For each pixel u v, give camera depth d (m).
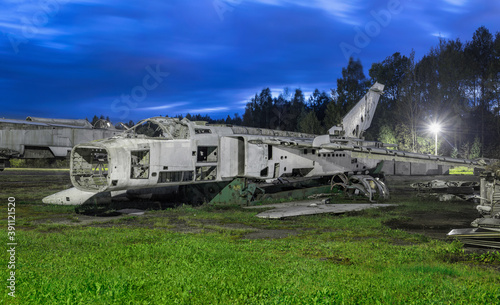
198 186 19.31
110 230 11.80
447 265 7.83
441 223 14.11
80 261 7.39
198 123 18.03
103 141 14.95
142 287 5.48
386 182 33.84
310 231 12.29
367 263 7.93
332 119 57.56
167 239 10.23
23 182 28.09
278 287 5.56
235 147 18.48
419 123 54.41
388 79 63.59
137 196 19.23
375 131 56.88
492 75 54.53
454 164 17.91
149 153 15.37
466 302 5.19
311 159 21.33
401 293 5.61
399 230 12.22
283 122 84.19
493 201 12.99
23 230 12.32
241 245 9.59
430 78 56.56
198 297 5.18
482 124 55.53
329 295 5.24
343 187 22.00
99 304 4.73
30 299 4.83
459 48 59.50
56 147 36.03
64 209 16.78
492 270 7.61
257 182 20.00
